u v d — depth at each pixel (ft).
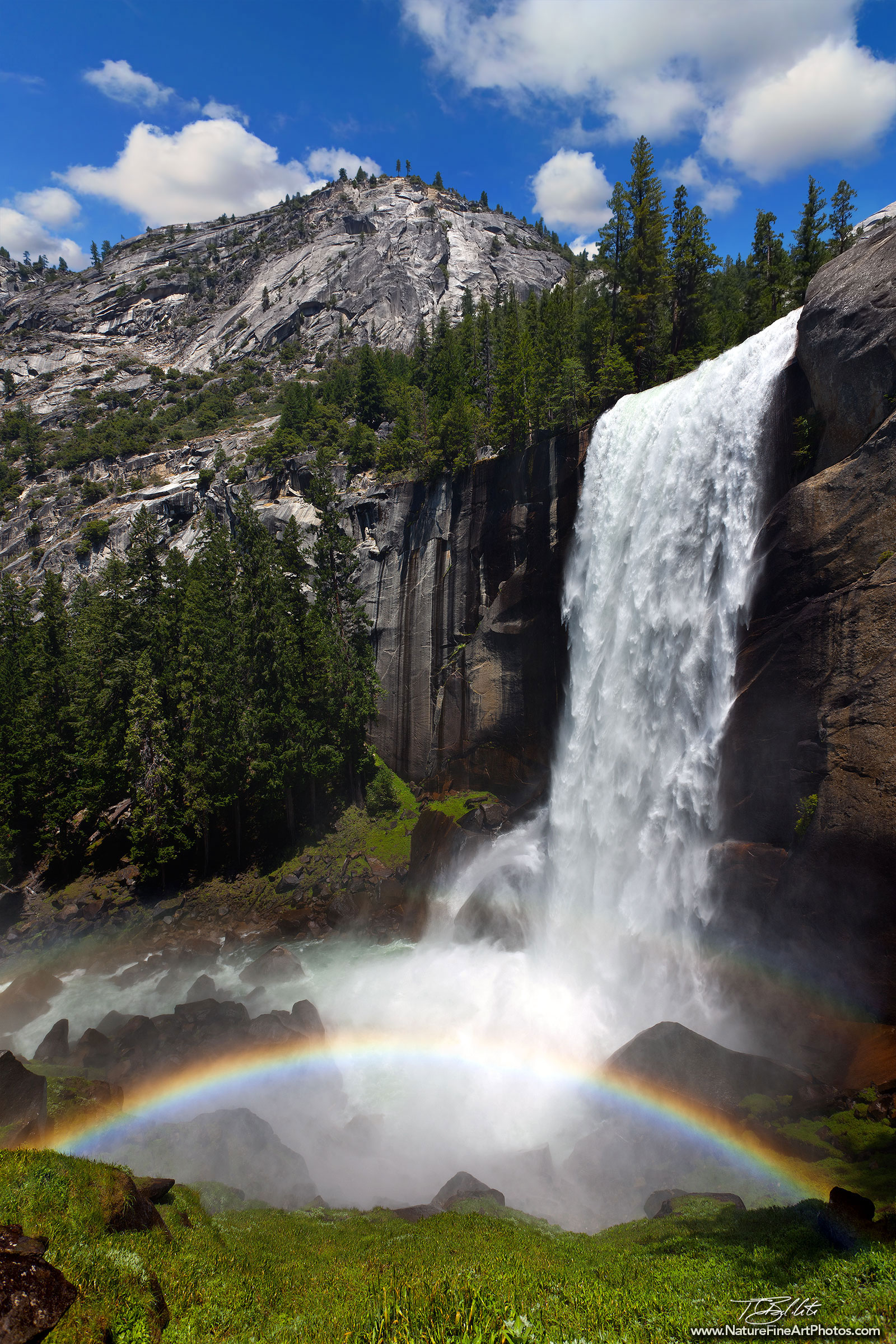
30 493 501.56
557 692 177.47
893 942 82.58
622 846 137.49
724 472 127.65
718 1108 78.89
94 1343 32.58
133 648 215.92
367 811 213.46
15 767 202.39
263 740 196.85
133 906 189.16
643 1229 58.29
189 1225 54.65
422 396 325.21
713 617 123.85
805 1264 42.96
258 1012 130.00
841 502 98.94
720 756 115.14
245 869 198.70
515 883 151.64
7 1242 38.75
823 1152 68.03
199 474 381.40
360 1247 56.54
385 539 236.43
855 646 93.20
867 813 86.74
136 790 191.21
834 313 106.42
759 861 101.40
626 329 204.13
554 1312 38.81
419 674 225.35
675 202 199.21
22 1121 70.18
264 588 200.03
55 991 149.28
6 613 269.85
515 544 196.85
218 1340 37.37
